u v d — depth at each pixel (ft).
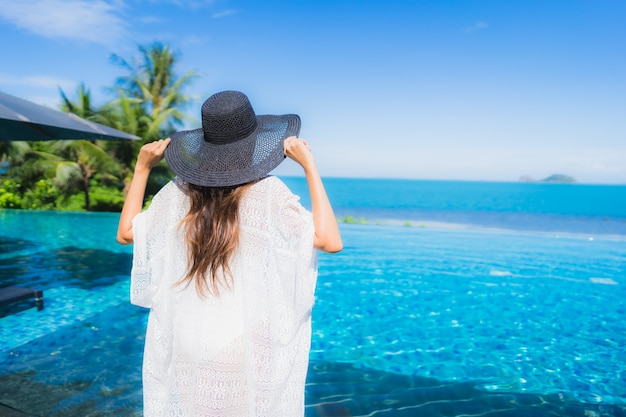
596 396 11.39
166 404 4.46
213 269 4.23
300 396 4.60
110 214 54.85
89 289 20.58
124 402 10.04
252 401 4.22
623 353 14.71
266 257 4.32
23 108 19.10
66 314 16.96
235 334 4.30
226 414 4.25
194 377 4.34
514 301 21.26
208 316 4.34
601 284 24.86
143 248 4.68
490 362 13.73
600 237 45.32
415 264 30.17
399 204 215.31
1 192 64.23
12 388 10.71
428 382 12.07
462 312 19.39
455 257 33.04
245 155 4.41
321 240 4.24
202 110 4.56
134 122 71.56
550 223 133.80
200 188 4.44
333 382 11.93
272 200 4.36
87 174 69.31
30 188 68.59
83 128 20.99
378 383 11.92
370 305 20.36
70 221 46.88
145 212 4.82
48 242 33.42
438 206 211.82
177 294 4.50
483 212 180.24
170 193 4.71
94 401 10.08
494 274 27.22
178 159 4.66
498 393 11.42
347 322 17.84
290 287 4.35
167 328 4.55
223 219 4.26
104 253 29.25
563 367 13.43
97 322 16.07
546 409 10.55
